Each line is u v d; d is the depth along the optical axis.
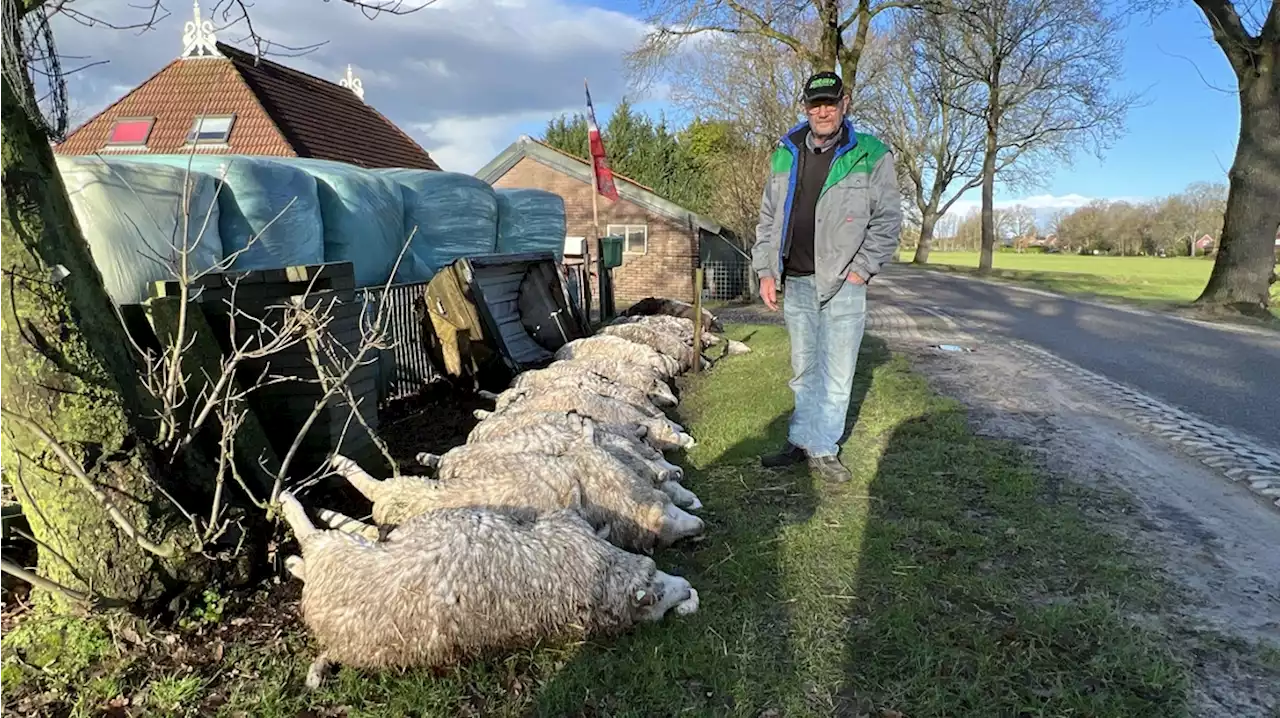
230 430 3.93
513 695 3.29
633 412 6.88
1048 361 10.76
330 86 27.25
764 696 3.27
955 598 3.97
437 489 4.58
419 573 3.40
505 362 8.88
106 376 3.74
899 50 35.62
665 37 23.38
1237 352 11.84
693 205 35.03
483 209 12.63
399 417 8.40
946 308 19.47
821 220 5.50
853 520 5.02
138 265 5.50
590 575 3.66
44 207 3.64
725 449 6.77
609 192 18.44
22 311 3.50
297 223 7.43
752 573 4.32
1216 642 3.53
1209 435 6.70
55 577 3.69
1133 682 3.25
